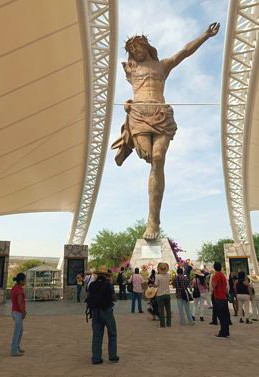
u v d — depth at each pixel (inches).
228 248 1010.7
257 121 1090.1
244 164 1250.0
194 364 264.8
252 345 333.4
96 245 3090.6
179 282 473.1
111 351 273.9
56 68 794.8
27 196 1386.6
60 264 1611.7
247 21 829.2
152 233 930.7
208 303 653.9
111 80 960.9
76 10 657.6
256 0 772.0
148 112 962.7
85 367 258.4
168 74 1048.2
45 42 705.6
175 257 943.7
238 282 486.9
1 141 949.2
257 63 837.8
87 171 1343.5
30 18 631.2
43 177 1269.7
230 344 338.6
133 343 346.9
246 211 1485.0
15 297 309.1
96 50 858.1
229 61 903.7
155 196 936.3
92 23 775.7
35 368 257.1
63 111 960.3
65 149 1152.8
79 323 498.3
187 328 437.4
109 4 743.1
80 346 338.6
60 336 394.0
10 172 1137.4
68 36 725.3
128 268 924.0
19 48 690.2
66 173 1315.2
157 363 268.2
